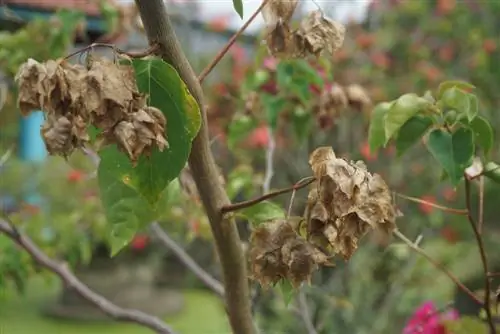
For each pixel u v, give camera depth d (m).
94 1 1.54
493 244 2.28
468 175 0.90
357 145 2.30
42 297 3.68
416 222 2.45
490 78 2.88
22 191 2.69
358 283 2.10
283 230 0.73
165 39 0.74
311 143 2.26
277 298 2.01
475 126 0.86
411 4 3.14
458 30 3.10
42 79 0.68
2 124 2.98
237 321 0.79
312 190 0.73
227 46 0.80
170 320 3.39
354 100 1.21
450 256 2.20
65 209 2.31
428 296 2.00
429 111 0.85
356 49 2.84
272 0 0.89
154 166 0.73
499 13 3.05
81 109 0.68
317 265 0.73
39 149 3.13
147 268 3.70
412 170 2.58
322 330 1.87
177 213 1.46
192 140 0.73
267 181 1.24
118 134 0.67
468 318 1.00
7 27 1.75
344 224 0.70
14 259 1.36
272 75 1.31
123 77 0.68
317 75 1.17
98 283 3.57
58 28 1.35
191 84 0.75
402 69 3.06
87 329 3.38
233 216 0.77
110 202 0.87
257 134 1.95
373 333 2.01
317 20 0.89
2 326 3.27
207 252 2.57
